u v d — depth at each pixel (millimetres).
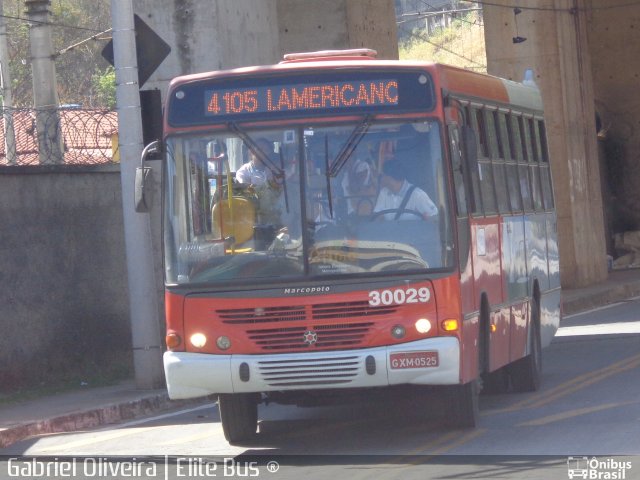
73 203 49625
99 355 50250
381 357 28453
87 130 49438
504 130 38188
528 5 83875
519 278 38156
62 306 48500
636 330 58969
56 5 138000
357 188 29266
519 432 31453
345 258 28953
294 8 67250
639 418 32469
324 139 29547
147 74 44062
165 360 29625
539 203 43094
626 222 112562
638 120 110938
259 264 29250
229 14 53406
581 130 87875
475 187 32281
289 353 28828
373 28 69938
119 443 34375
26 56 133625
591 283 87625
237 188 29766
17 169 46781
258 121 29906
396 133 29438
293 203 29391
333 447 30922
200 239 29797
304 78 29906
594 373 43469
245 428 32312
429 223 29031
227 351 29172
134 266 43844
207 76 30422
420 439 31141
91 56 139625
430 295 28719
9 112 48375
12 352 45656
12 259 46250
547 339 43406
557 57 84188
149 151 30969
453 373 28578
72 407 39844
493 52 84875
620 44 110375
